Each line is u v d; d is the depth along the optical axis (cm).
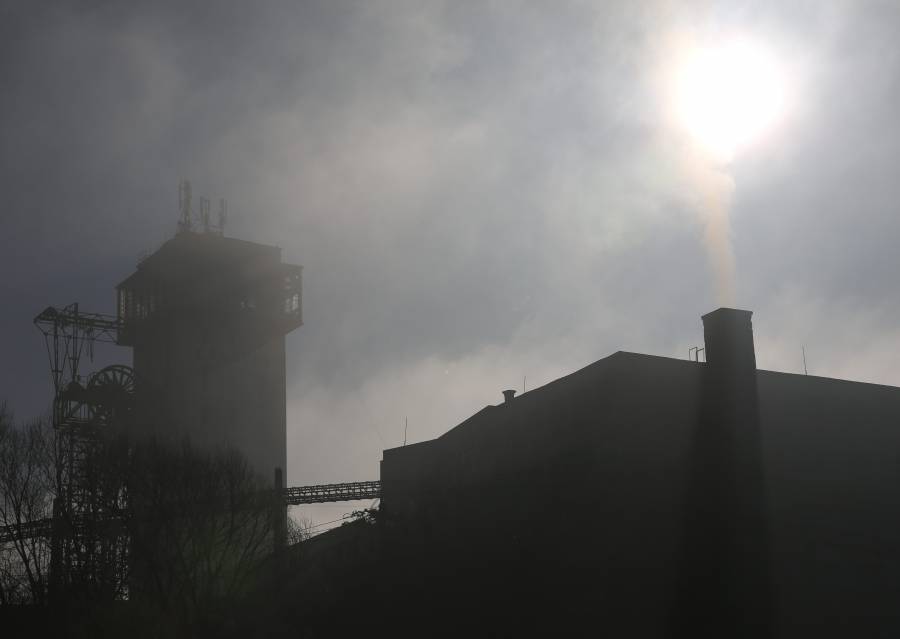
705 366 3994
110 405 7788
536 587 3766
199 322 8519
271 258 9062
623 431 3734
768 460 3850
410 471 5391
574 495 3794
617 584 3562
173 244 8638
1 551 5372
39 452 5822
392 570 4306
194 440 8175
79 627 4603
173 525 5178
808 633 3588
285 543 5269
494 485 4247
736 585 3588
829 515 3841
